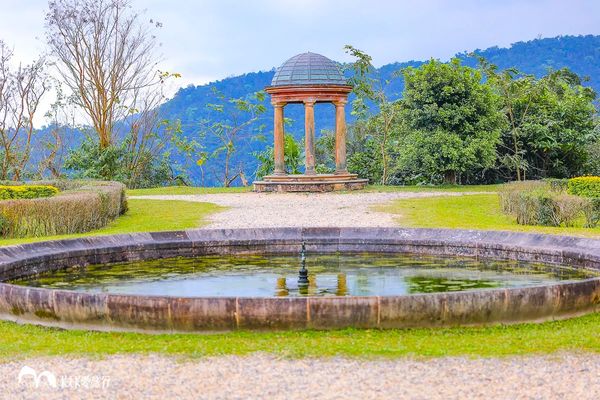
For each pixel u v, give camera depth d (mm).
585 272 14633
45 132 51375
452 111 37688
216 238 17656
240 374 8375
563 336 9727
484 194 32219
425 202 29453
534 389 7816
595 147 44156
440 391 7781
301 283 13797
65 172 49625
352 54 44312
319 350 9109
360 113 45719
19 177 44812
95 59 45281
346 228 17953
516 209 24094
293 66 36062
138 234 17078
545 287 10430
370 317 9922
